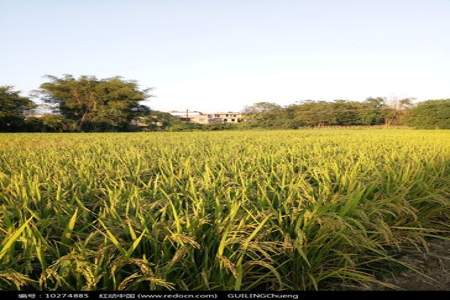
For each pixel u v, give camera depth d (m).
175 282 2.98
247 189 4.52
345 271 3.50
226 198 4.11
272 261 3.15
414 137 21.62
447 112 59.53
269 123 77.69
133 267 3.07
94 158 8.25
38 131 64.50
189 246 3.09
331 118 78.44
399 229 4.64
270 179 5.09
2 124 60.78
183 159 7.91
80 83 72.81
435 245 4.67
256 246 3.09
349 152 9.00
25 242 2.94
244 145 13.12
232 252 3.17
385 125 78.56
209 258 3.18
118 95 72.75
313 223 3.64
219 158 8.01
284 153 8.89
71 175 5.77
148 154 9.85
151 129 76.88
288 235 3.44
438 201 5.11
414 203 5.08
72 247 2.98
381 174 5.76
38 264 3.06
